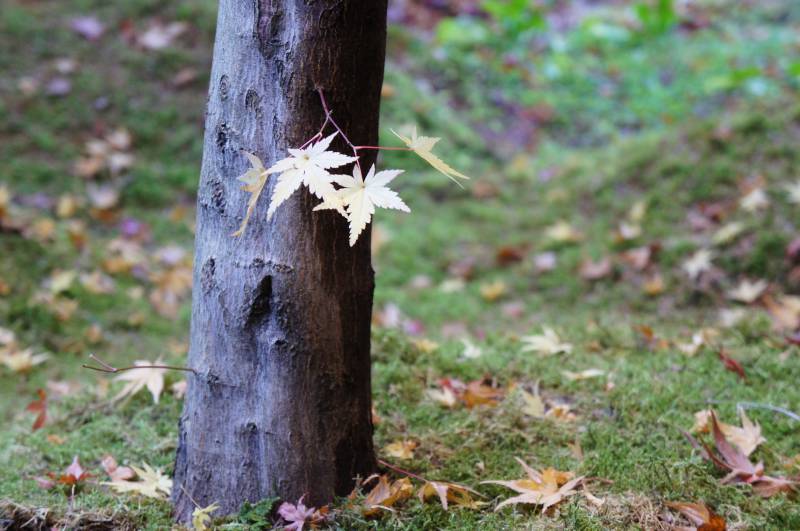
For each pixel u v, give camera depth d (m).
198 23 5.45
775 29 7.12
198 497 1.80
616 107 6.00
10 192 4.18
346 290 1.73
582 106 5.99
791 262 3.56
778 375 2.57
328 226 1.68
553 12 7.67
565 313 3.70
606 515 1.80
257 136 1.65
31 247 3.80
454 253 4.35
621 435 2.21
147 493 1.95
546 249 4.26
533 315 3.72
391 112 5.14
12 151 4.46
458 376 2.64
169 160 4.69
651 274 3.80
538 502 1.83
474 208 4.72
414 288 4.06
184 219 4.38
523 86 6.15
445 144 5.17
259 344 1.71
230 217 1.69
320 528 1.72
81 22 5.30
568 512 1.80
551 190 4.81
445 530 1.76
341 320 1.73
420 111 5.27
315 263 1.67
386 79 5.44
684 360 2.72
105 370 1.79
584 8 7.82
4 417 2.72
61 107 4.77
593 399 2.45
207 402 1.76
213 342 1.74
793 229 3.70
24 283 3.60
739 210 3.94
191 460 1.81
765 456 2.11
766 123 4.38
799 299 3.33
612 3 7.93
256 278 1.67
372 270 1.80
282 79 1.62
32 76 4.90
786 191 3.89
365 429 1.85
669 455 2.08
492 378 2.62
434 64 6.07
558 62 6.46
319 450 1.75
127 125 4.77
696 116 5.32
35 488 2.03
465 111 5.72
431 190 4.85
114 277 3.85
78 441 2.33
